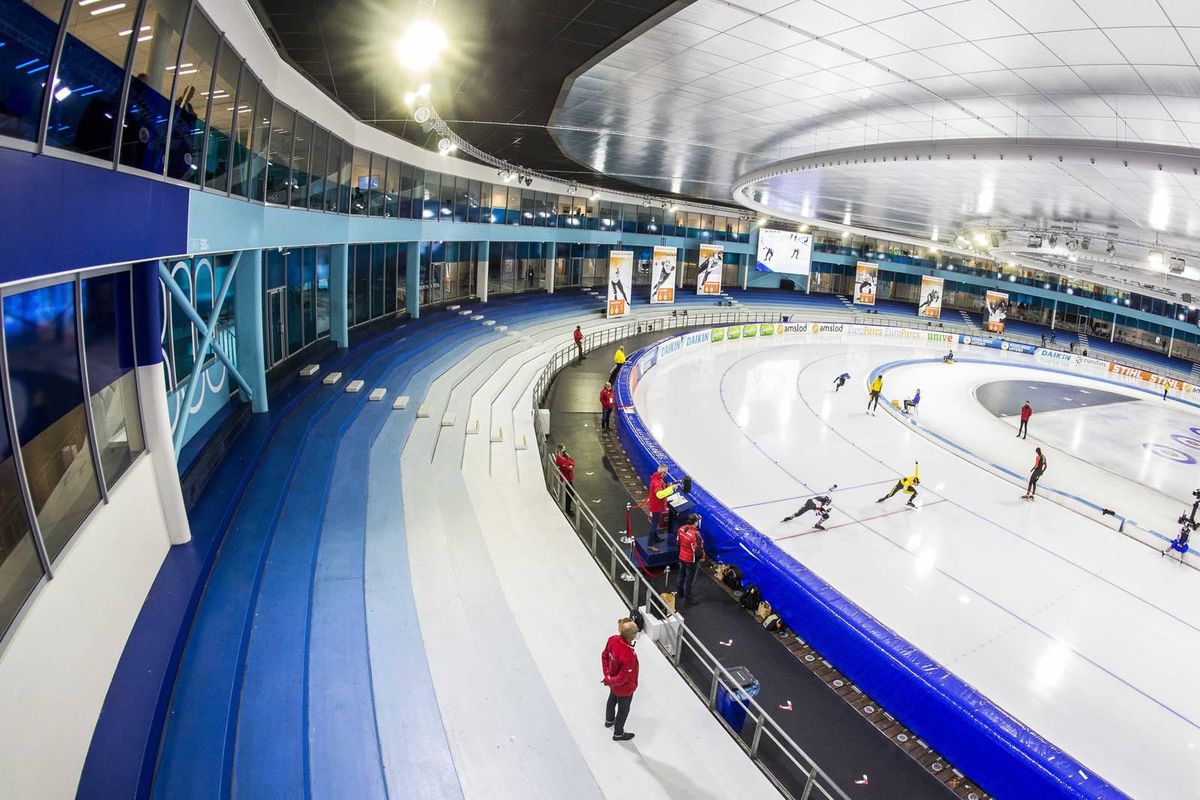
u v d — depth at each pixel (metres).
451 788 5.92
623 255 34.44
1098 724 9.59
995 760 7.86
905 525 15.87
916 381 35.59
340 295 20.39
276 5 9.51
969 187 21.48
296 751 5.96
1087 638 11.70
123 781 5.00
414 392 17.80
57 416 5.20
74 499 5.53
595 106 18.39
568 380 25.86
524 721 6.83
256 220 11.05
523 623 8.55
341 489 11.53
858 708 9.17
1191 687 10.55
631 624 6.54
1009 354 49.56
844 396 29.64
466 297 34.66
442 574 9.33
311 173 14.71
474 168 30.41
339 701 6.71
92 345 6.25
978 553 14.68
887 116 16.81
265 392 13.60
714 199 47.22
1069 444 25.77
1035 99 13.34
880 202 31.00
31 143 4.15
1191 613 12.74
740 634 10.63
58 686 4.78
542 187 37.91
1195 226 20.09
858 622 9.84
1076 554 14.96
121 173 5.72
